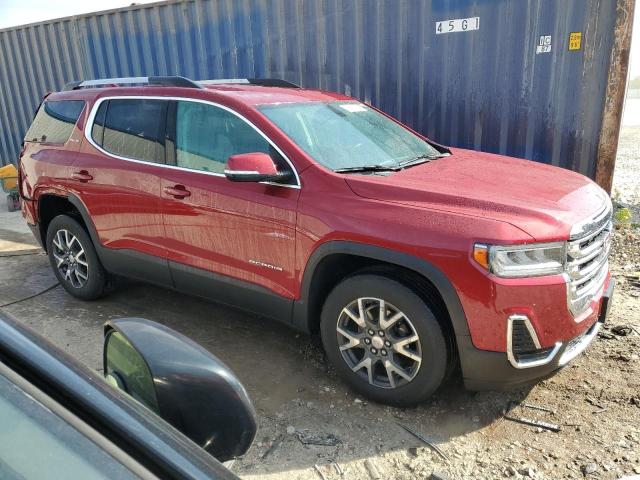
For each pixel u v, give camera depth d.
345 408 3.16
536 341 2.67
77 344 4.04
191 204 3.63
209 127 3.65
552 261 2.66
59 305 4.76
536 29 5.43
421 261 2.74
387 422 3.02
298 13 6.77
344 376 3.23
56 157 4.54
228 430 1.41
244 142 3.48
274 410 3.17
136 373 1.49
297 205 3.16
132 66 8.56
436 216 2.78
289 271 3.26
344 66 6.65
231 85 4.27
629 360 3.48
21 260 6.09
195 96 3.74
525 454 2.74
